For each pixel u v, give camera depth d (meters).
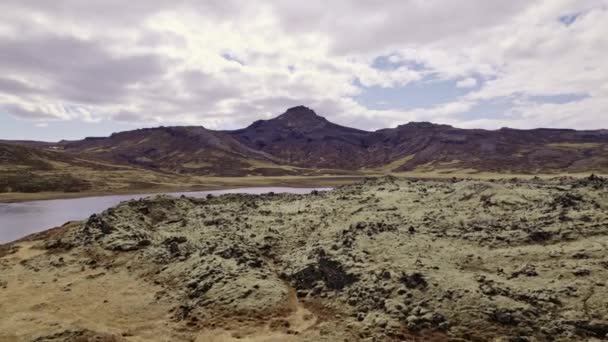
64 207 120.06
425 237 40.59
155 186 187.00
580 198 44.66
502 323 26.30
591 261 30.81
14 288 40.19
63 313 33.97
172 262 44.03
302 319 31.08
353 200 63.00
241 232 51.44
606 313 25.33
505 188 52.00
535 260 32.81
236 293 34.72
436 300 29.20
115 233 53.84
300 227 52.66
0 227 88.19
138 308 34.78
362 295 32.06
